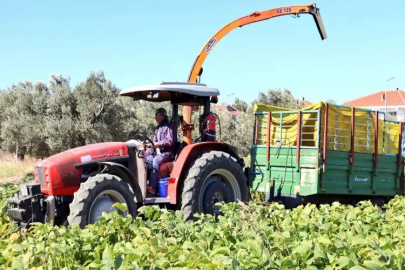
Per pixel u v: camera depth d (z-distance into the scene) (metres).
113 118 22.83
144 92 8.16
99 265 3.89
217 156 7.96
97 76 22.86
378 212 7.09
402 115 60.31
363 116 10.32
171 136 8.01
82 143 22.39
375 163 10.59
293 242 4.82
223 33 13.11
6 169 18.03
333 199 10.37
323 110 9.55
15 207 7.12
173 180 7.61
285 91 31.33
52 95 23.03
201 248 4.61
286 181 9.88
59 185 6.92
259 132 10.60
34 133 22.19
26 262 4.02
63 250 4.34
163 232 5.55
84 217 6.50
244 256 4.24
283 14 13.26
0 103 25.62
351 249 4.58
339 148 9.86
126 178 7.34
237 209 6.82
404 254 4.53
